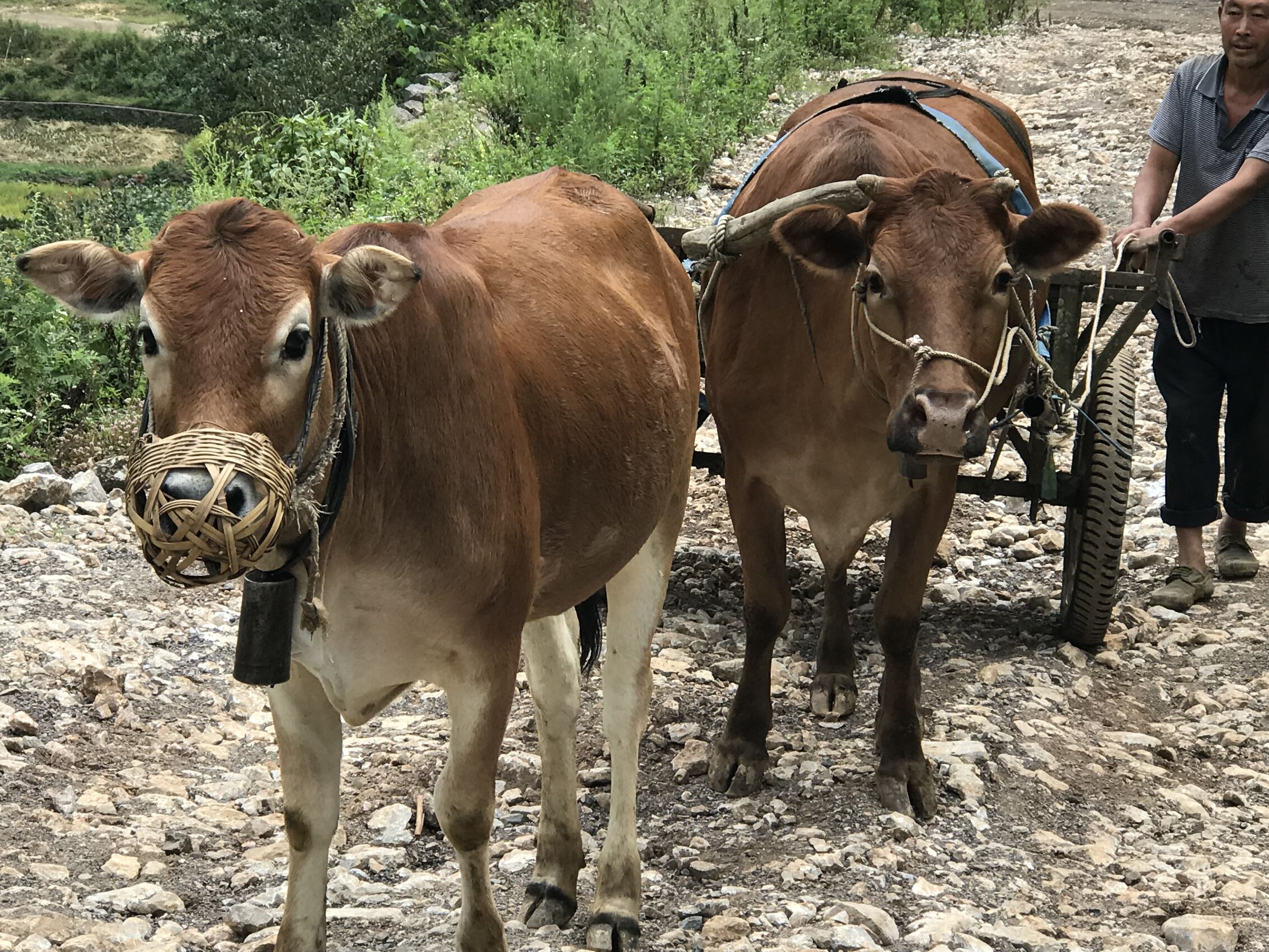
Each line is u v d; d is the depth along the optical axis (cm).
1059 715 526
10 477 725
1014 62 1903
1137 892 406
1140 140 1445
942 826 441
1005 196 414
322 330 279
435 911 383
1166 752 503
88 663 504
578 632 432
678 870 417
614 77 1312
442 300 322
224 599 588
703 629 597
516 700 535
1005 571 676
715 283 507
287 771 328
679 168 1238
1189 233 586
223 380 262
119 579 592
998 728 505
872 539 707
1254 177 579
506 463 330
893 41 2000
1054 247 416
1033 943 366
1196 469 638
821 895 392
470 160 1142
